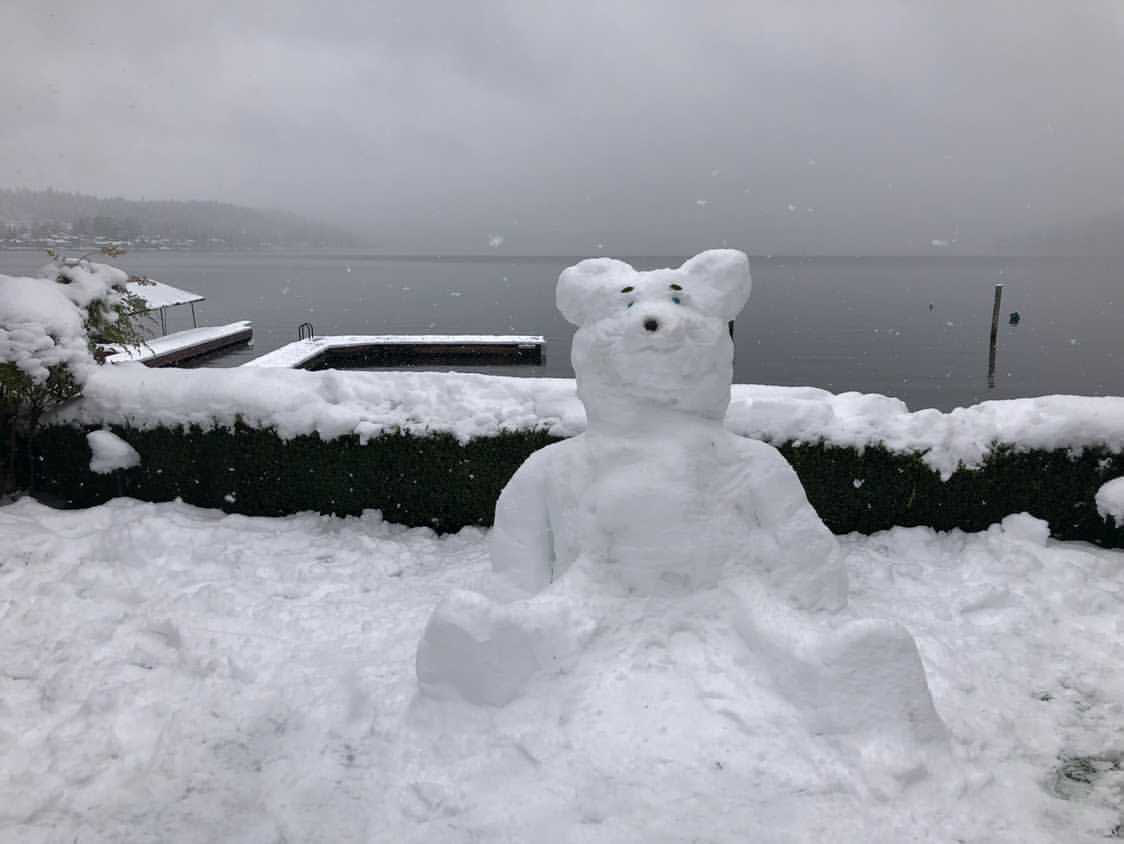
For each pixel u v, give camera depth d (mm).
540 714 4223
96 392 8008
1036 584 6254
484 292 99875
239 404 7801
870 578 6633
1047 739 4469
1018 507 7277
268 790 4062
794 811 3664
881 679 4023
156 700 4801
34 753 4293
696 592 4621
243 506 8000
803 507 4773
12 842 3639
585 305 4996
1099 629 5688
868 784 3801
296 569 6680
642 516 4539
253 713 4730
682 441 4688
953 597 6219
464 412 7789
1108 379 32719
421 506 7836
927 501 7359
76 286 8805
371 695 4746
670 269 5059
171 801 3996
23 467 8266
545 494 4953
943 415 7492
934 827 3623
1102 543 7152
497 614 4324
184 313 59312
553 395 7855
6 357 7734
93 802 3963
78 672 5008
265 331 46344
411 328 49656
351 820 3828
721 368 4812
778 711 4102
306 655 5371
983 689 4945
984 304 77062
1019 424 7207
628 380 4676
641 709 4129
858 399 8055
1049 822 3754
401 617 5922
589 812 3676
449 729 4312
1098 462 7078
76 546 6758
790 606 4598
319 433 7754
